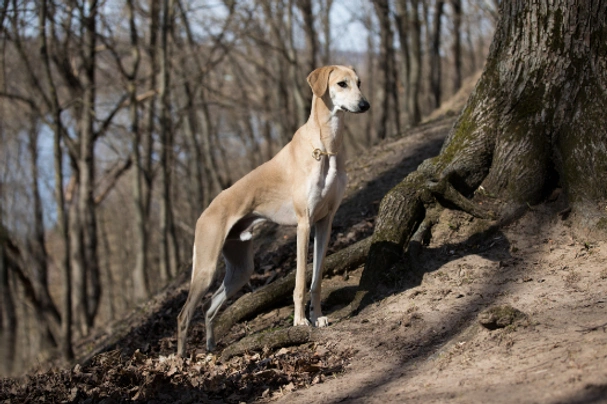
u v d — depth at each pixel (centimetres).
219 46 1736
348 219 844
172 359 540
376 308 542
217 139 2544
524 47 581
